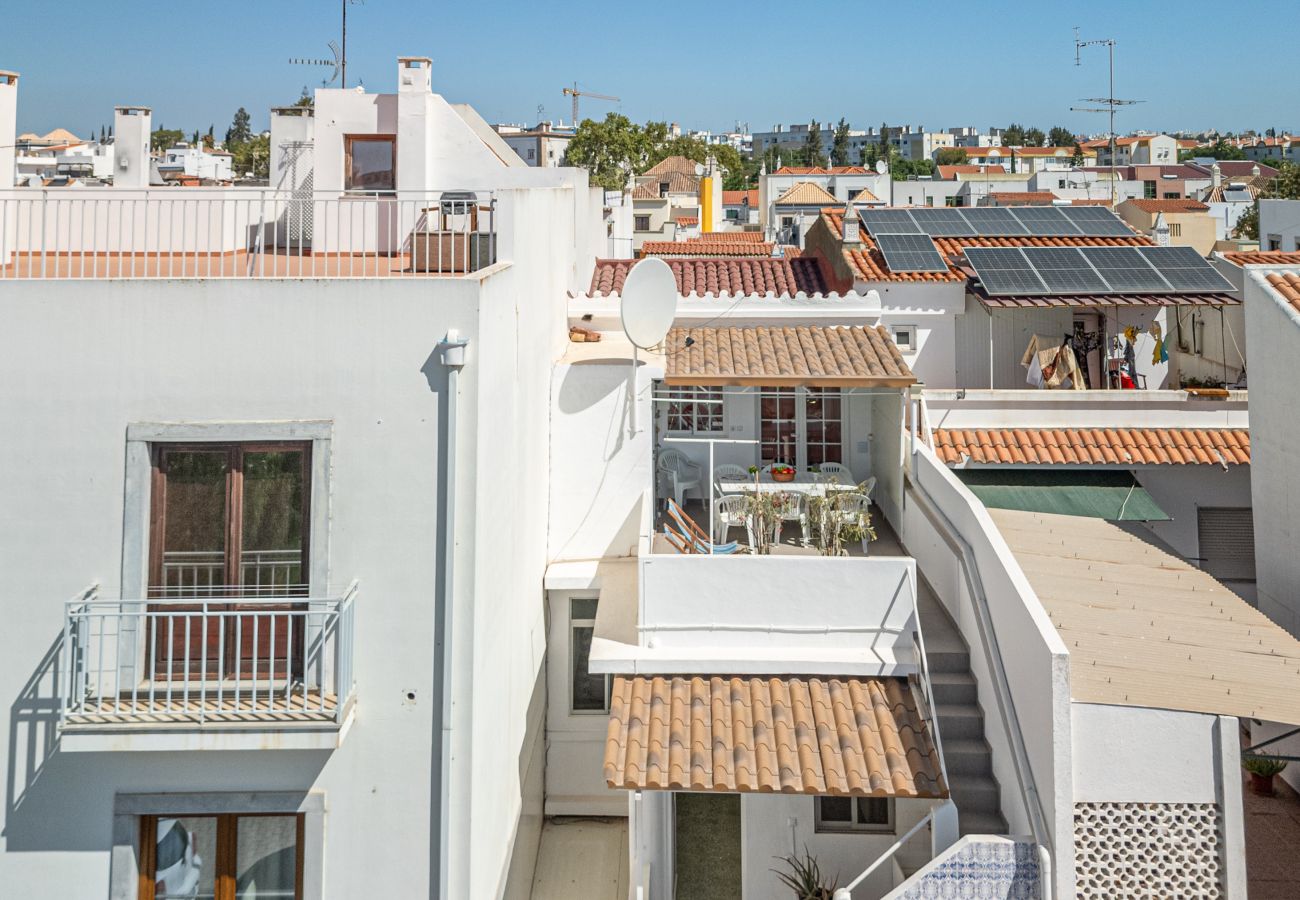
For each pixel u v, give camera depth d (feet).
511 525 41.04
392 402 33.14
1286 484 55.11
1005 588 37.99
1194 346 80.69
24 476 32.96
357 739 33.19
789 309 62.95
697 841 46.29
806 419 62.80
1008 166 564.30
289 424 33.01
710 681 41.29
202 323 33.01
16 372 32.86
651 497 52.85
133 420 33.01
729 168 463.42
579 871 48.55
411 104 62.44
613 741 37.83
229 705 32.32
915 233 82.89
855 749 37.32
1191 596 42.70
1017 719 36.52
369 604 33.17
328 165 63.93
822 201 257.96
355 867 33.27
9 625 33.01
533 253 47.50
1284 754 52.80
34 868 33.04
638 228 263.29
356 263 51.08
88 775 32.89
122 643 32.94
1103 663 35.35
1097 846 32.94
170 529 33.73
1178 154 593.83
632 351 58.23
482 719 34.65
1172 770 32.65
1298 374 53.67
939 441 64.08
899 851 39.86
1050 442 63.98
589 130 328.70
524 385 44.65
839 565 42.73
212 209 57.98
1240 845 32.30
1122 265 73.20
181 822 33.91
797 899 42.16
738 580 42.91
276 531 33.81
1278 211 99.96
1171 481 64.54
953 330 75.36
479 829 34.32
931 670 42.65
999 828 37.17
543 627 51.37
